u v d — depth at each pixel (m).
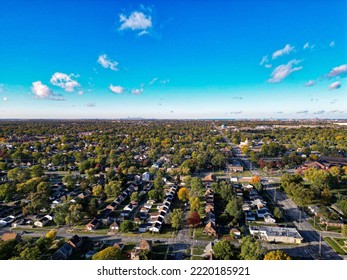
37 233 71.38
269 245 64.31
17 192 100.50
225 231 72.00
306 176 125.88
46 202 89.12
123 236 69.19
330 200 93.38
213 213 82.12
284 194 106.06
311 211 86.75
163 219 78.50
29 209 84.00
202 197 100.56
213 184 103.19
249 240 55.00
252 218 79.69
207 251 58.34
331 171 127.12
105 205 94.94
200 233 70.50
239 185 115.81
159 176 121.56
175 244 64.38
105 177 126.25
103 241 66.31
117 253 52.69
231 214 78.50
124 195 102.25
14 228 74.88
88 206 83.06
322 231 72.44
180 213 74.12
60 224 76.75
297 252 61.06
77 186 116.94
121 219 80.62
